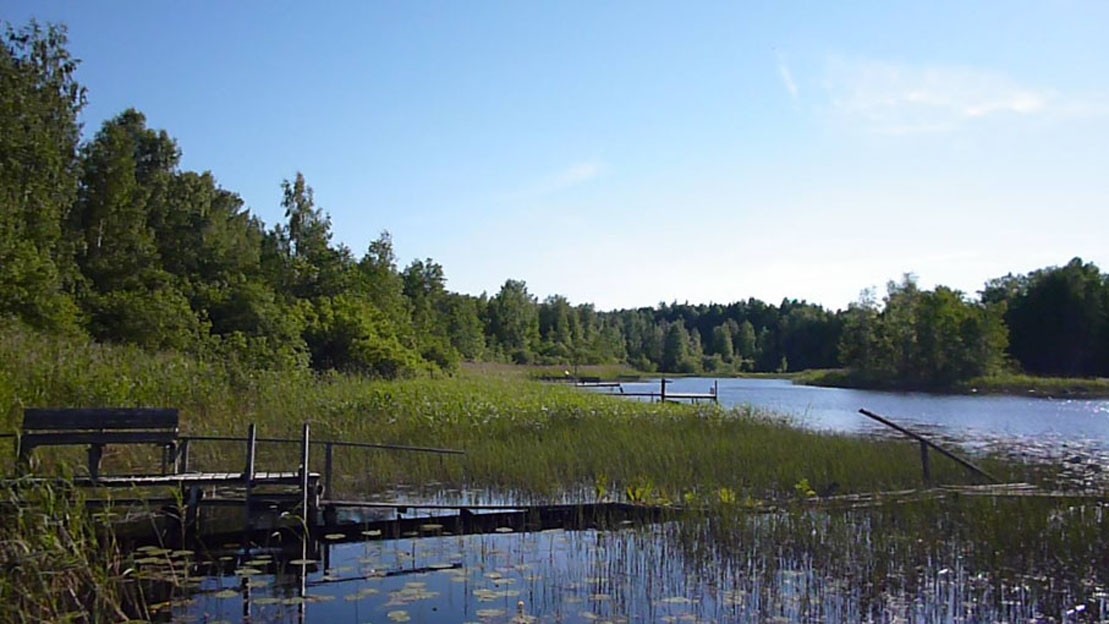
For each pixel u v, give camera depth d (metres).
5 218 27.67
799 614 8.06
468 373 46.44
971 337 67.25
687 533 10.73
